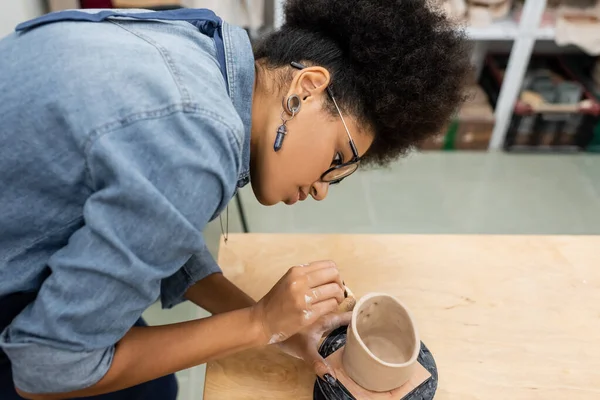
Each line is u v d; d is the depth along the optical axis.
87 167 0.54
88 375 0.61
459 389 0.81
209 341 0.69
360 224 2.12
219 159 0.56
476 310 0.93
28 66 0.57
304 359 0.81
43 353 0.57
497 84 2.43
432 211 2.19
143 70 0.55
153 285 0.58
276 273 0.99
